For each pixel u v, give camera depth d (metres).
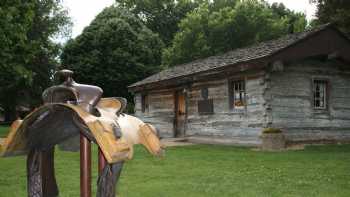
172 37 54.09
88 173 4.54
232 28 40.66
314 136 17.45
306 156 13.52
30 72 16.48
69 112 4.36
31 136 4.54
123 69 38.81
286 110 16.83
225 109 18.59
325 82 18.16
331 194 7.98
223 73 18.42
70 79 4.48
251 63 16.64
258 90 16.83
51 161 5.09
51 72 43.84
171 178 9.75
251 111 17.17
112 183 4.49
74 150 5.64
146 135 5.03
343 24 23.92
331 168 11.02
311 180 9.39
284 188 8.53
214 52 39.94
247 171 10.67
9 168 11.59
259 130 16.73
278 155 13.80
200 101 20.28
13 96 44.25
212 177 9.81
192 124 20.88
